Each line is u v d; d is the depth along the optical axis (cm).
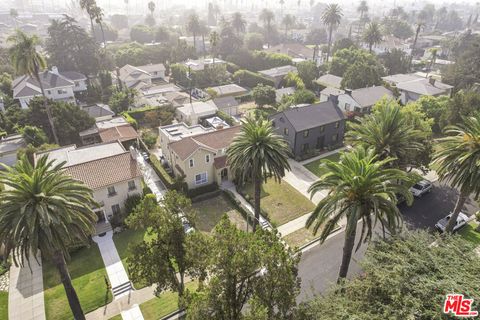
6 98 6444
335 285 1925
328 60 10450
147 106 6762
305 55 11975
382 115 3206
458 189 4041
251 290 1642
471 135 2648
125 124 5600
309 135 5003
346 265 2427
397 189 2166
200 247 1841
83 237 2250
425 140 3819
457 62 7862
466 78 7331
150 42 15188
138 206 2156
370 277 1808
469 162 2644
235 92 7956
